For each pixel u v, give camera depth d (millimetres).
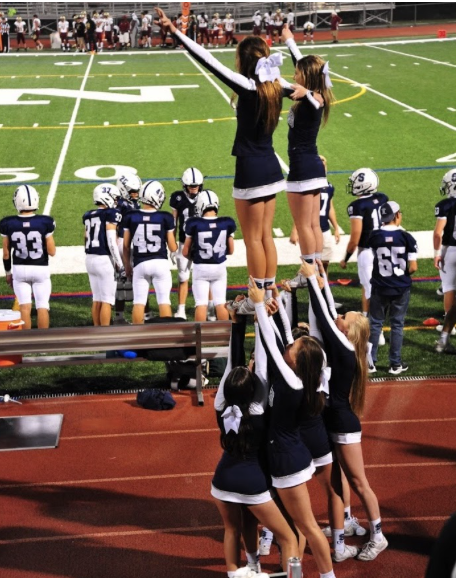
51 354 11625
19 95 30031
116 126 25297
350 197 18438
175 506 7859
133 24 43781
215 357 10133
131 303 13859
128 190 12133
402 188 18797
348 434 6781
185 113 26969
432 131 23922
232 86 5910
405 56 37031
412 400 9992
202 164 21219
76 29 42500
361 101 27953
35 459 8750
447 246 11172
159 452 8852
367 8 48656
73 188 19266
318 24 48969
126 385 10578
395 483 8211
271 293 6492
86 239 11484
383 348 11555
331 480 6883
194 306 13141
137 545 7293
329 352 6715
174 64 37062
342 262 11883
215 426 9430
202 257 11055
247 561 6883
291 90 7062
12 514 7766
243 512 6543
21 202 11242
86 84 32125
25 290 11336
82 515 7742
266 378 6211
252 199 6199
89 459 8742
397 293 10422
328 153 21938
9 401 10070
